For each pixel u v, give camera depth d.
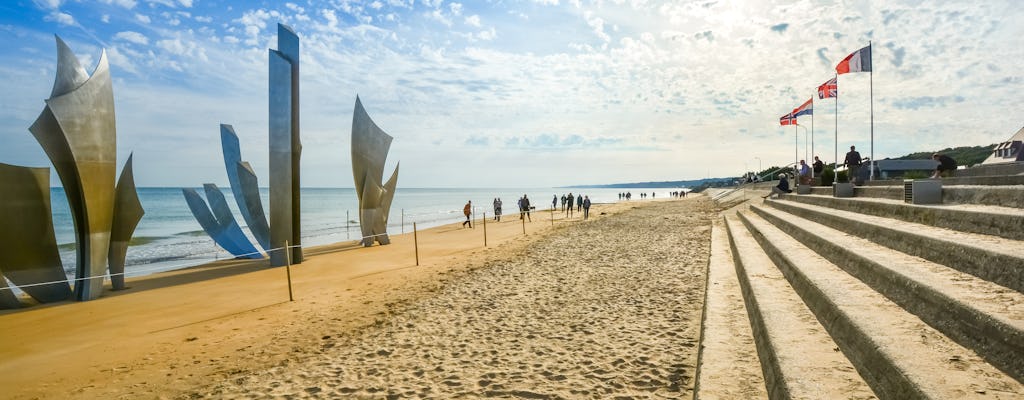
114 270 11.26
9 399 4.91
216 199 17.17
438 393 4.49
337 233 26.23
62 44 10.25
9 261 9.49
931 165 38.91
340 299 9.12
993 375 2.46
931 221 6.03
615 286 8.91
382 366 5.30
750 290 5.86
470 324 6.83
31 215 9.79
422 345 5.98
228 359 5.91
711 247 12.52
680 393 4.21
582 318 6.85
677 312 6.88
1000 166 11.70
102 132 10.44
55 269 10.09
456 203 77.62
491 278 10.36
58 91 10.03
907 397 2.44
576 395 4.29
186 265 15.51
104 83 10.61
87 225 10.11
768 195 25.62
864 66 17.31
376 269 12.80
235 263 15.73
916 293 3.60
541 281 9.77
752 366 4.08
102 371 5.66
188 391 4.93
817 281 4.80
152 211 48.41
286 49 15.45
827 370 3.16
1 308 9.19
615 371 4.80
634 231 19.88
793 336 3.88
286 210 14.48
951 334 3.05
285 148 14.52
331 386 4.80
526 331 6.36
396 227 32.12
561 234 20.00
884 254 5.03
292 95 15.07
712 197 55.28
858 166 14.67
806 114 25.67
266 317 7.97
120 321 8.02
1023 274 3.24
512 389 4.50
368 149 19.33
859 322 3.38
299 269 13.38
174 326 7.61
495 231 24.19
